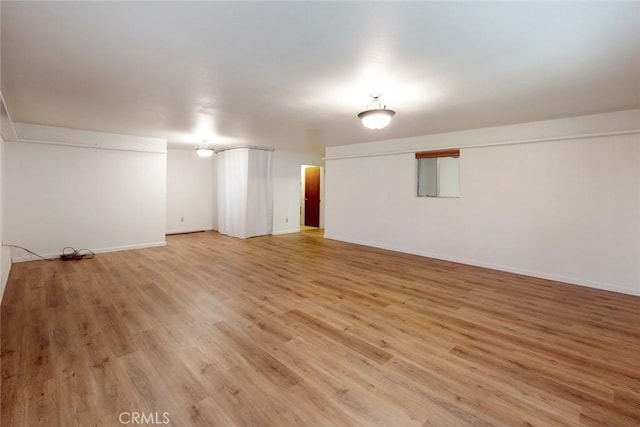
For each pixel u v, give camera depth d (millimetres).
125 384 1909
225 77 2686
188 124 4664
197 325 2732
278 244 6570
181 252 5699
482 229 4820
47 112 3959
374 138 5902
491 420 1658
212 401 1776
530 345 2447
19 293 3447
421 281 4066
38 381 1918
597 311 3119
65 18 1779
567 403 1792
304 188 9727
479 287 3838
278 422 1630
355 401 1796
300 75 2635
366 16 1742
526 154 4355
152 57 2309
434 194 5539
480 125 4551
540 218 4258
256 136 5758
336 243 6734
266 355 2264
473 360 2229
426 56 2254
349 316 2955
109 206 5566
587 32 1900
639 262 3582
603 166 3775
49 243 5016
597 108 3570
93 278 4039
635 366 2170
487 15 1722
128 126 4848
